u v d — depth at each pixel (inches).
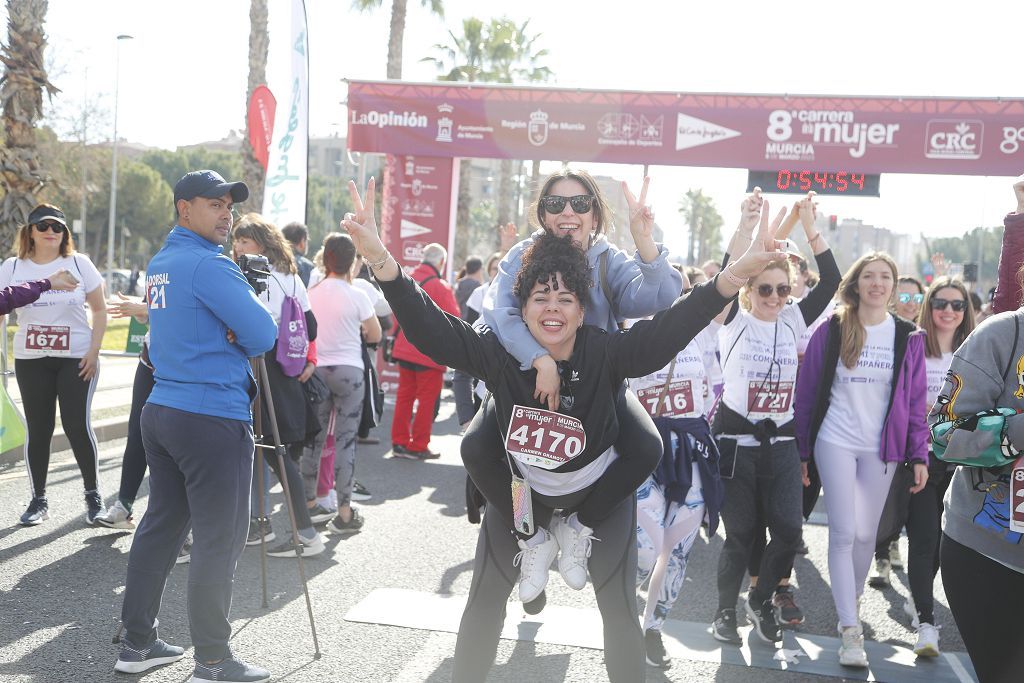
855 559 183.8
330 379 243.4
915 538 184.5
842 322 178.1
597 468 113.8
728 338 181.5
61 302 228.7
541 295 107.7
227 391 142.6
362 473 327.6
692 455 166.4
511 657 165.3
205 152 3048.7
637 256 125.9
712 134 508.1
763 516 192.1
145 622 148.4
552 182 130.0
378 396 257.9
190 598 141.5
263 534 181.8
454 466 346.0
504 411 111.1
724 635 179.5
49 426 236.1
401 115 530.3
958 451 103.3
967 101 488.7
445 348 108.7
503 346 111.7
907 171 493.7
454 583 204.5
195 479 141.2
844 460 177.2
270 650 161.6
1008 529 103.6
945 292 216.2
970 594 107.5
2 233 406.6
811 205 187.6
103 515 226.8
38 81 411.8
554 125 519.5
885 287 175.5
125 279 1884.8
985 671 107.8
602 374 108.7
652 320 109.1
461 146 527.8
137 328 515.5
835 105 498.3
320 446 251.0
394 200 545.0
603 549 116.9
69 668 148.8
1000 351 105.3
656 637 164.6
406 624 177.3
